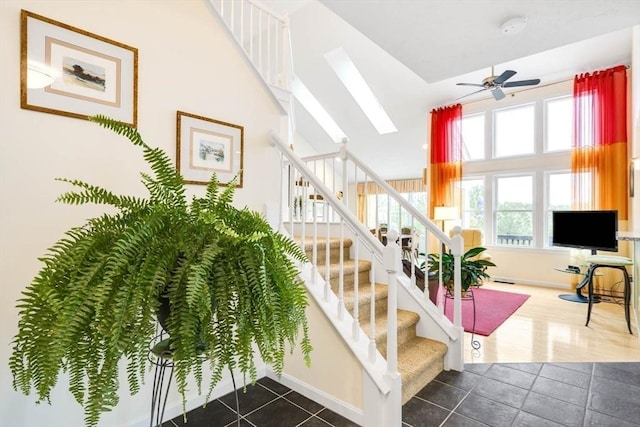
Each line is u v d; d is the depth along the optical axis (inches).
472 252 109.3
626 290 134.3
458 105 255.9
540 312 159.3
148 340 36.0
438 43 109.0
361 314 95.8
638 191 163.3
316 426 71.0
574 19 94.8
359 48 220.1
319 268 99.1
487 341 121.8
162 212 41.0
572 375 94.0
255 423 71.9
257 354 92.0
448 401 80.3
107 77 65.9
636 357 106.7
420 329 101.6
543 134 226.8
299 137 346.0
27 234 56.7
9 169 55.2
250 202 92.4
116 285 34.4
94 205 64.2
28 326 34.0
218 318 38.2
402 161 333.1
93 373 34.1
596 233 175.5
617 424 71.5
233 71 89.0
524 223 240.4
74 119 61.9
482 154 257.4
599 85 198.7
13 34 55.5
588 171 203.2
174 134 76.4
